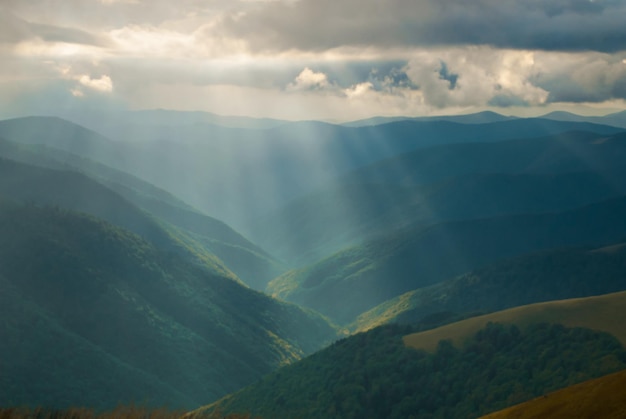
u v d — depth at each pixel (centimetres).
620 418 7912
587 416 8412
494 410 19475
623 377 8712
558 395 9406
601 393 8681
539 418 9056
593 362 19400
